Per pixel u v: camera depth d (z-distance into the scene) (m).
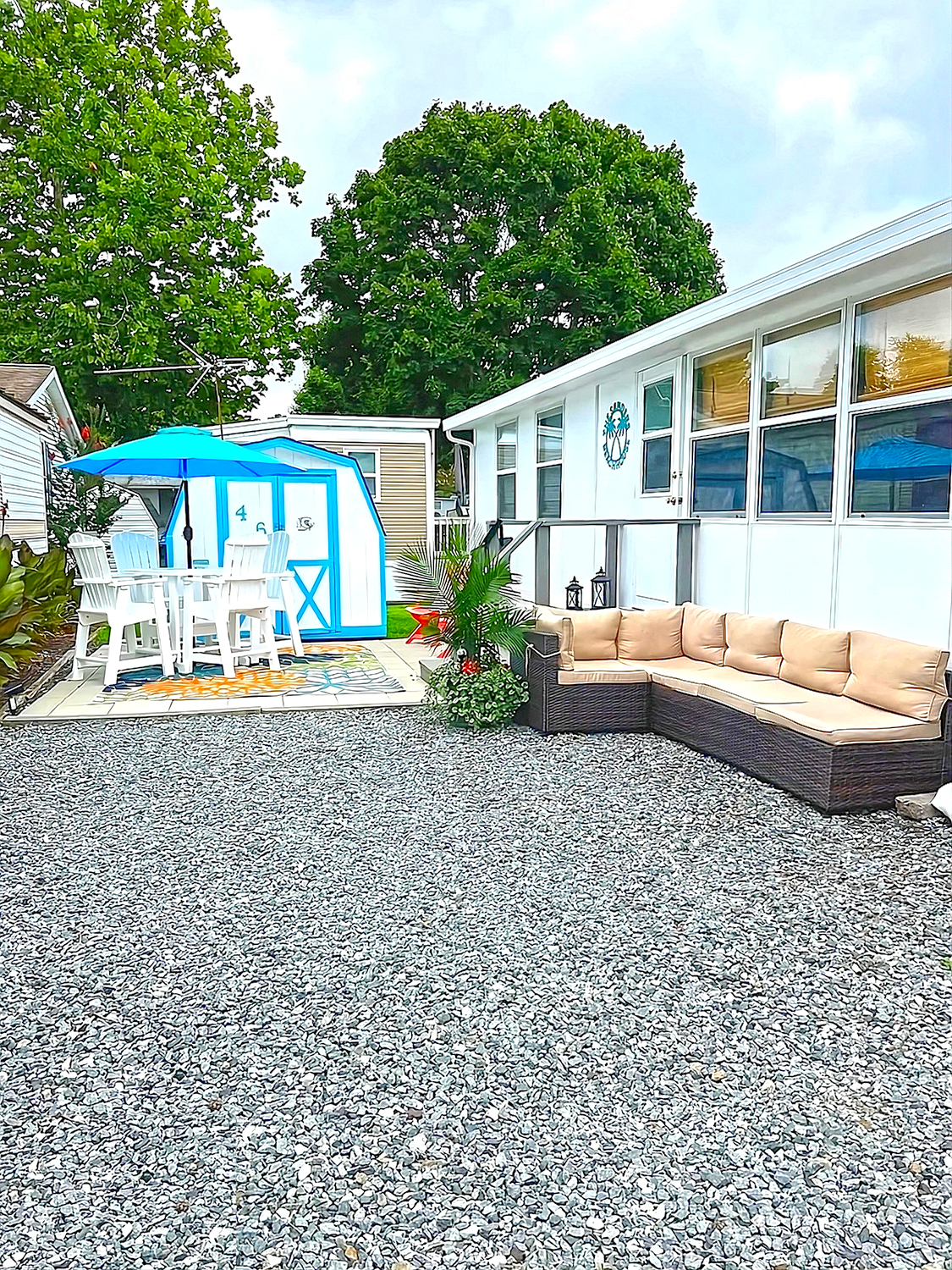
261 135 24.69
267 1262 1.97
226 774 5.57
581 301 25.08
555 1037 2.81
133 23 23.55
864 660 5.29
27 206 21.41
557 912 3.70
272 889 3.92
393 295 25.42
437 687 6.91
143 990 3.10
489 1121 2.42
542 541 8.44
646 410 8.61
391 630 12.49
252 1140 2.35
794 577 6.55
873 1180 2.21
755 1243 2.03
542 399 10.92
